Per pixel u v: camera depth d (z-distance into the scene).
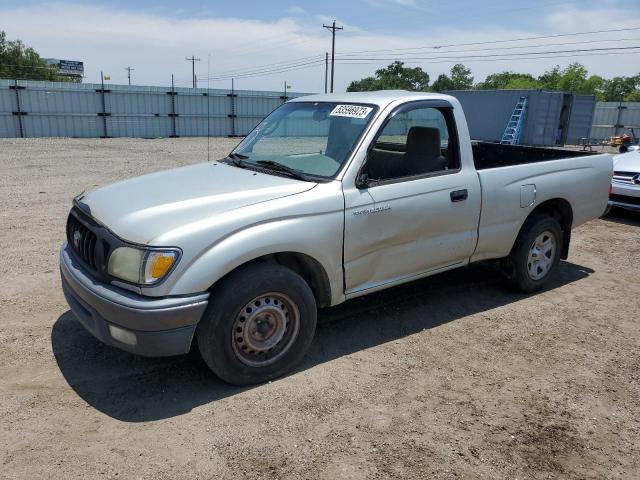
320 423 3.29
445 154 4.66
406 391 3.68
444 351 4.27
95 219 3.60
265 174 4.17
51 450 2.96
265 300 3.60
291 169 4.15
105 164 15.80
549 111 24.08
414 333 4.58
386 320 4.82
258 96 33.25
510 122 24.27
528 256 5.36
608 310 5.21
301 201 3.67
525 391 3.73
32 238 7.12
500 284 5.82
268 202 3.60
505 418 3.41
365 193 3.97
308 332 3.82
